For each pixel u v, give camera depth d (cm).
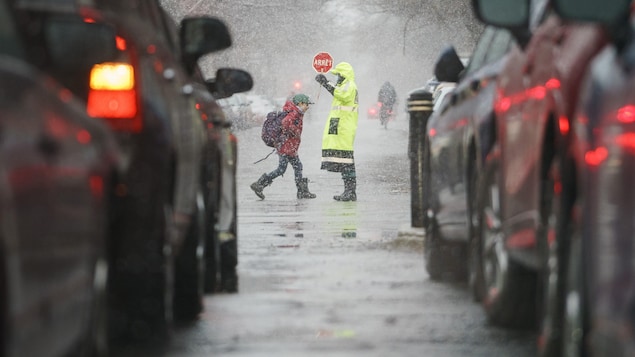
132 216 1418
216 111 2084
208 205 1980
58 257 1038
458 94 1973
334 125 4653
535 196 1403
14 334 922
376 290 2089
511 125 1527
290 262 2536
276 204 4484
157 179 1426
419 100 2823
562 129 1231
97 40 1437
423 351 1524
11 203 912
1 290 908
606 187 1020
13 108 941
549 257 1275
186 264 1759
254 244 2934
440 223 2134
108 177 1347
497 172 1622
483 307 1769
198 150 1795
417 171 2836
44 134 1009
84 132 1150
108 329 1512
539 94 1384
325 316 1805
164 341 1530
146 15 1716
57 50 1426
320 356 1496
